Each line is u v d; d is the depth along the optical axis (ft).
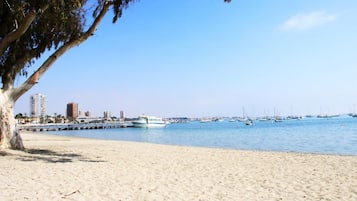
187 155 58.70
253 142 122.42
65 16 53.52
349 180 33.12
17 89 57.98
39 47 58.70
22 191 26.63
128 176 35.01
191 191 27.71
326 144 107.14
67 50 58.59
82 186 29.04
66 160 48.62
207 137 168.45
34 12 48.83
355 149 88.84
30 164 43.09
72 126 403.95
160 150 69.51
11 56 56.29
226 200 24.64
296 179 33.99
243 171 39.58
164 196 25.75
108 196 25.43
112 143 94.12
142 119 391.45
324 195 26.35
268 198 25.39
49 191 26.78
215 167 43.04
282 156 57.31
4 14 52.54
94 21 57.57
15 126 58.70
